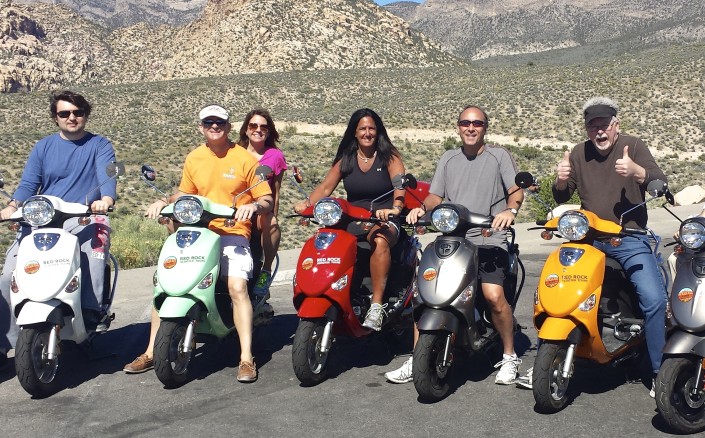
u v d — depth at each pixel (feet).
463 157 22.24
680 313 17.52
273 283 37.19
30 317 19.97
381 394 20.49
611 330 20.13
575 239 18.98
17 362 19.85
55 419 19.04
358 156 23.75
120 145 209.77
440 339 19.79
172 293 20.81
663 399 17.10
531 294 34.01
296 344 20.70
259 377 22.18
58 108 22.97
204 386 21.40
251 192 23.31
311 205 23.06
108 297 23.57
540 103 282.36
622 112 266.16
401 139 252.83
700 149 227.81
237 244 22.48
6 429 18.44
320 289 20.80
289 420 18.62
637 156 20.53
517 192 21.50
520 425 18.01
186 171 23.49
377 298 22.11
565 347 18.69
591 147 21.21
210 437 17.62
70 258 20.85
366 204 23.73
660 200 96.02
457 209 19.79
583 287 18.45
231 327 22.82
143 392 20.97
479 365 23.07
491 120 270.46
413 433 17.62
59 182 23.26
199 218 21.13
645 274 19.60
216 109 22.77
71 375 22.67
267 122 27.12
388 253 22.13
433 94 328.90
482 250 20.89
